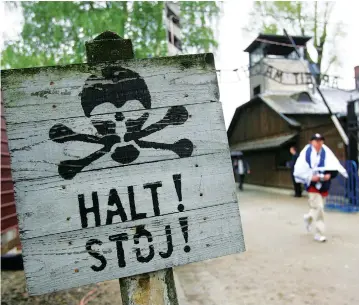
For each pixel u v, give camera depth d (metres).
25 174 1.31
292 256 4.68
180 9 10.24
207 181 1.44
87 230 1.33
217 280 3.93
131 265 1.34
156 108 1.44
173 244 1.38
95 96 1.40
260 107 18.16
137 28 7.80
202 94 1.49
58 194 1.32
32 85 1.36
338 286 3.53
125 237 1.35
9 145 1.31
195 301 3.38
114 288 3.93
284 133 15.26
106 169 1.37
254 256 4.79
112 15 7.09
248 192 14.48
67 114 1.37
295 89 18.83
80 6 7.16
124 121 1.41
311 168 5.35
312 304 3.15
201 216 1.42
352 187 8.06
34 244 1.29
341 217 7.27
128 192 1.37
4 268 4.72
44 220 1.30
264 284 3.71
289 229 6.43
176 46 16.64
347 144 9.53
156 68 1.46
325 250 4.87
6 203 5.92
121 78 1.42
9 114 1.33
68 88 1.38
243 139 21.16
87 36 7.18
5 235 5.71
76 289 3.92
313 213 5.46
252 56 20.80
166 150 1.42
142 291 1.40
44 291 1.27
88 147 1.37
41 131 1.34
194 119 1.46
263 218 7.79
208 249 1.41
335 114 10.92
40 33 7.16
